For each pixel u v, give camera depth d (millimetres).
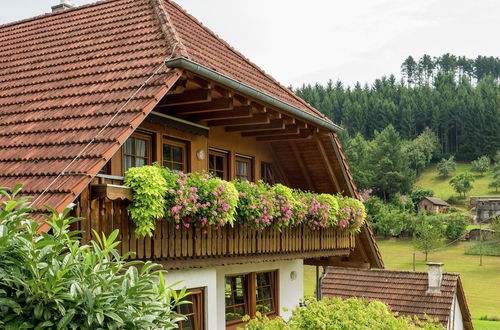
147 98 7527
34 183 6633
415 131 146125
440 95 147875
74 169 6594
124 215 7441
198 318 9289
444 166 132875
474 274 64438
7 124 8305
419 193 109375
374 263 15836
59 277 4371
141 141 9367
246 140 12570
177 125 9914
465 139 139250
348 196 14148
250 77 11320
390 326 9219
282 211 10445
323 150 13188
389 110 143625
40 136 7660
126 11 11359
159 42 9203
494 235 76500
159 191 7438
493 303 50094
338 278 26062
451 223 81938
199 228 8461
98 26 11078
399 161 108875
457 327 24875
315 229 12102
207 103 9484
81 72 9148
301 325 8695
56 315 4477
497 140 134750
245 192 9531
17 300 4391
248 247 10125
